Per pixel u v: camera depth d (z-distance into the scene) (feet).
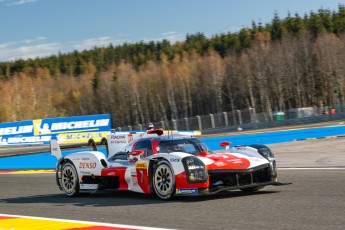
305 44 300.81
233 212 26.55
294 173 47.03
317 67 296.10
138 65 460.14
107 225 24.88
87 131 124.98
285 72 292.20
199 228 22.72
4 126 117.39
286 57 294.05
